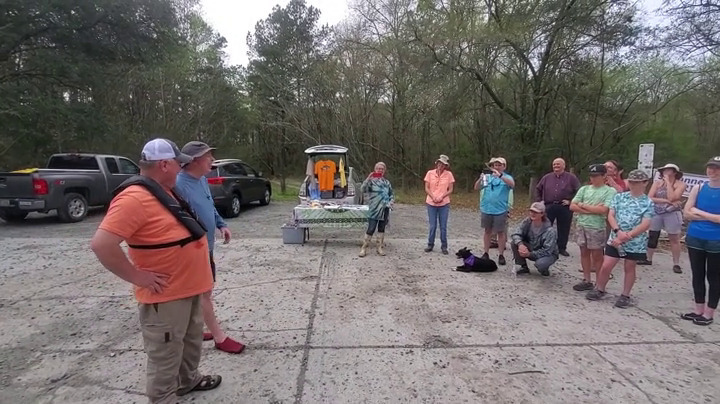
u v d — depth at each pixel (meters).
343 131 19.30
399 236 8.12
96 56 14.08
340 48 18.86
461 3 15.27
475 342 3.41
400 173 19.31
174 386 2.32
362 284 4.93
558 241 6.43
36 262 5.86
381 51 17.67
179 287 2.25
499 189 5.73
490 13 15.35
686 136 16.91
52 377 2.87
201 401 2.58
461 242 7.41
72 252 6.43
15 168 15.81
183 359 2.57
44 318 3.90
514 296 4.55
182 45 17.44
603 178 4.61
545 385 2.78
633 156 15.77
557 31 13.84
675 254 5.57
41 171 8.98
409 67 16.75
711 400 2.62
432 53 15.50
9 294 4.55
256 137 30.70
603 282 4.41
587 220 4.60
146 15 14.21
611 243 4.23
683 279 5.25
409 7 17.36
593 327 3.73
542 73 15.34
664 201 5.66
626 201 4.18
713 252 3.72
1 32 11.72
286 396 2.64
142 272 2.10
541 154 16.05
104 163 10.47
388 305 4.24
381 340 3.44
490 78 16.77
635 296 4.57
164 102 23.81
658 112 16.06
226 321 3.82
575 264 5.95
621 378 2.87
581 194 4.75
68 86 14.41
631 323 3.82
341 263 5.88
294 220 7.02
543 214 5.20
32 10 12.27
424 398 2.63
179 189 2.91
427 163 19.58
